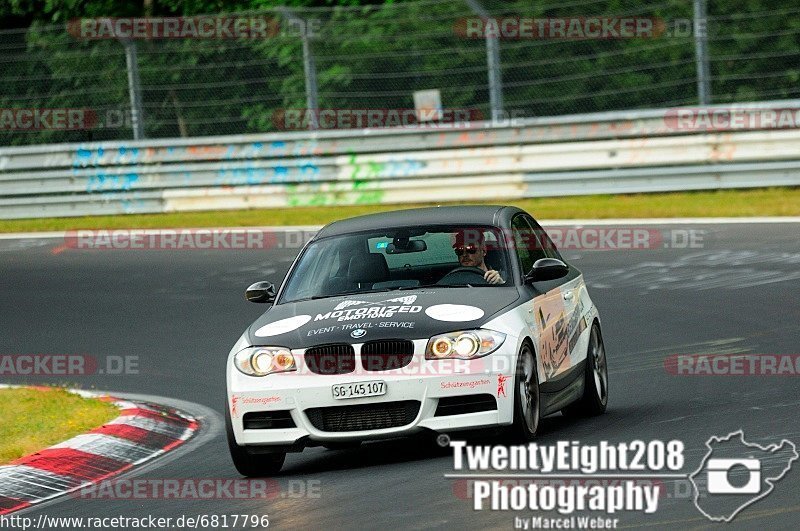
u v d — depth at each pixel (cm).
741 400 2466
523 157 5750
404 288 2281
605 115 5756
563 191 5681
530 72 7200
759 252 4259
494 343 2067
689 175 5525
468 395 2044
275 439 2081
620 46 7094
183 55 7519
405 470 2027
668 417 2348
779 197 5253
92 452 2441
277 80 6638
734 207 5066
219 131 7506
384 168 5897
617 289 3978
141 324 4031
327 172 5969
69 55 7469
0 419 2780
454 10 7194
